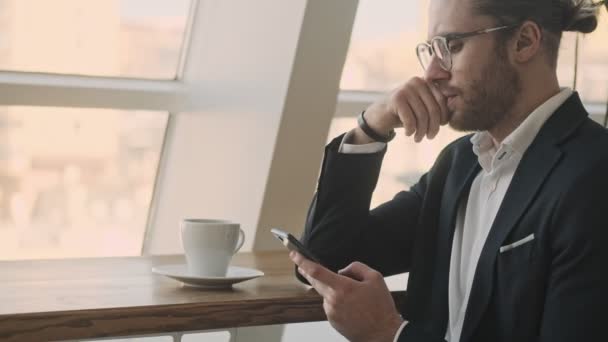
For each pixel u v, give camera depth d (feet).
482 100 5.77
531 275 5.32
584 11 5.93
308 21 9.11
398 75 12.57
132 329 4.97
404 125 6.08
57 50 10.33
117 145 11.04
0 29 10.02
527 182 5.49
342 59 9.46
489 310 5.50
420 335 5.35
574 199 5.22
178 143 10.85
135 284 5.71
